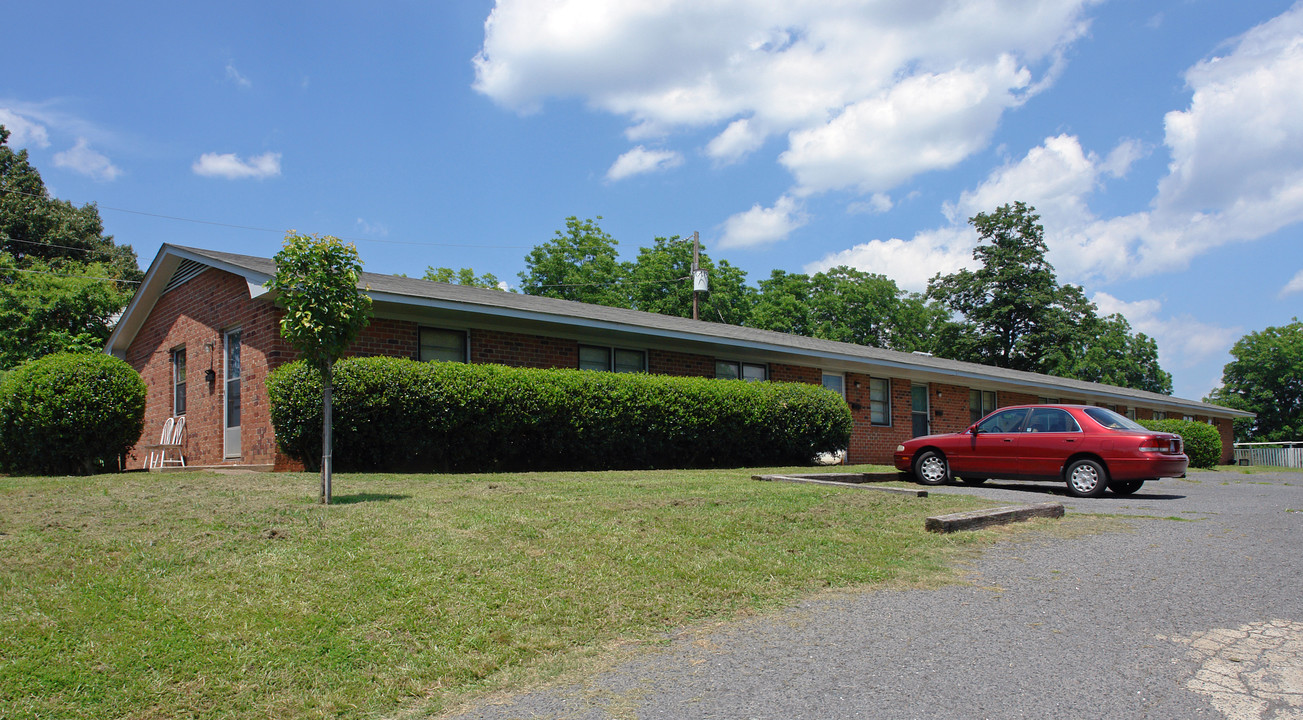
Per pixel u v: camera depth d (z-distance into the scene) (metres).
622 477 11.05
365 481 9.20
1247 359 64.88
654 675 3.85
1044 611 4.87
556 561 5.48
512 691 3.68
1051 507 8.30
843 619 4.70
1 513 6.48
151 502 7.12
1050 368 47.56
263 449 11.96
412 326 13.28
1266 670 3.90
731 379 17.56
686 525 6.75
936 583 5.48
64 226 36.97
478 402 11.95
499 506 7.23
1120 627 4.57
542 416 12.79
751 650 4.18
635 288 45.06
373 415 11.08
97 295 23.20
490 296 14.72
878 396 22.28
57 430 10.77
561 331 15.14
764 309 47.44
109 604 4.36
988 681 3.75
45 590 4.51
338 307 7.13
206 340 14.17
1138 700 3.54
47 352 21.53
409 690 3.66
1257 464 43.09
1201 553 6.54
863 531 6.96
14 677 3.52
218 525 6.05
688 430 14.92
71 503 7.03
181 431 14.34
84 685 3.52
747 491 9.09
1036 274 48.22
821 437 17.47
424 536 5.90
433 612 4.50
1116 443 11.02
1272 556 6.43
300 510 6.71
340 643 4.07
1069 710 3.42
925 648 4.20
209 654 3.87
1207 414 37.97
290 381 10.70
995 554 6.39
